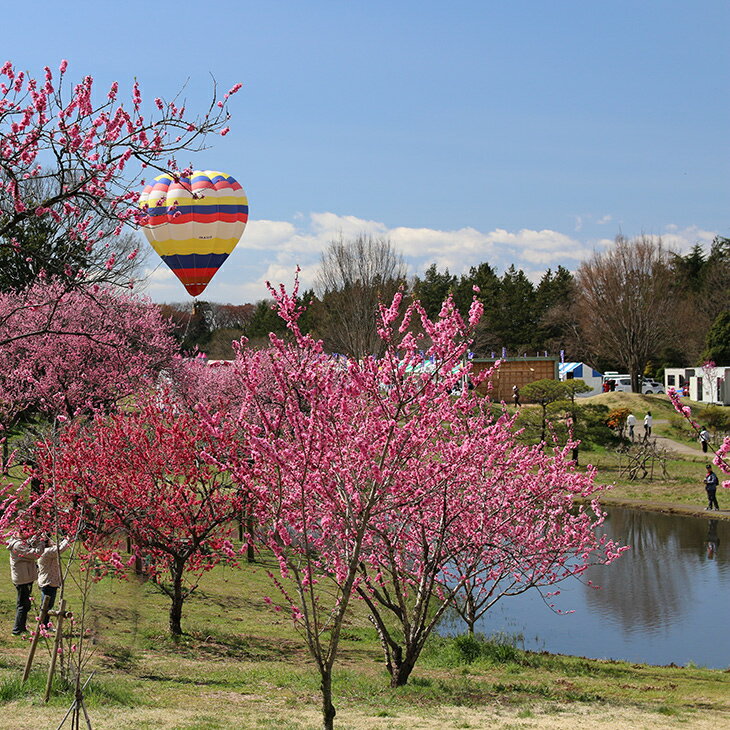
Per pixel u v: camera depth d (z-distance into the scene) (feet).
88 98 33.50
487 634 55.72
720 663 50.29
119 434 45.60
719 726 31.19
